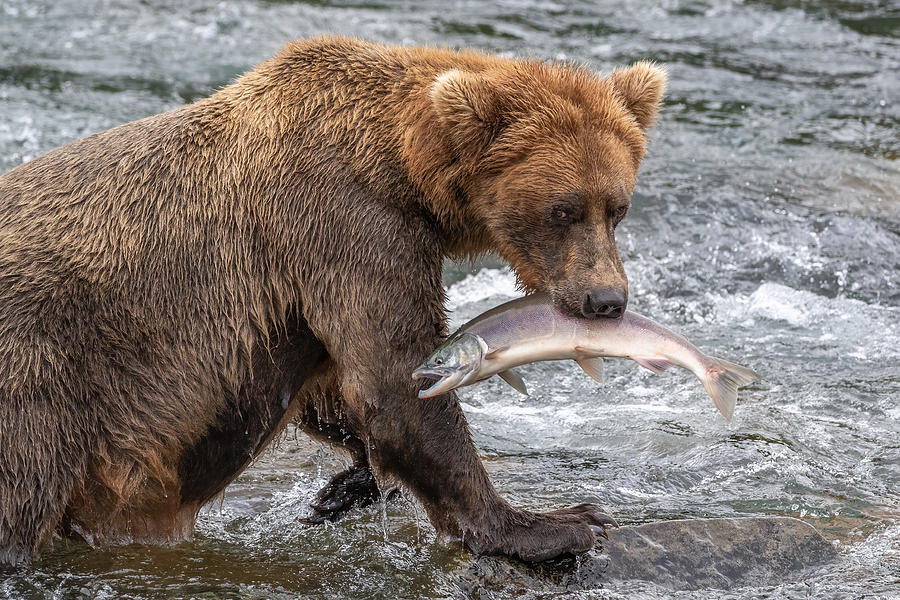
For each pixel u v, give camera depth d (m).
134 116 23.66
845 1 35.34
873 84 27.78
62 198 10.27
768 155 23.14
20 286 9.86
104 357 10.01
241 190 10.30
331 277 10.16
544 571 10.70
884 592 10.50
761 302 18.03
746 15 33.75
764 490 12.50
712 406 14.78
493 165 10.09
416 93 10.30
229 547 11.16
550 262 10.02
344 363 10.30
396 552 11.12
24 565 9.96
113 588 10.18
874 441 13.73
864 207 20.91
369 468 11.90
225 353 10.36
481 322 9.84
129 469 10.24
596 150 9.91
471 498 10.53
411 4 33.88
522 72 10.34
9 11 30.30
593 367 10.09
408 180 10.20
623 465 13.16
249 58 27.89
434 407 10.31
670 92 26.80
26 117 23.06
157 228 10.22
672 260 19.16
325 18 31.58
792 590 10.62
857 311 17.73
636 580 10.69
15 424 9.66
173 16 30.84
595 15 33.56
